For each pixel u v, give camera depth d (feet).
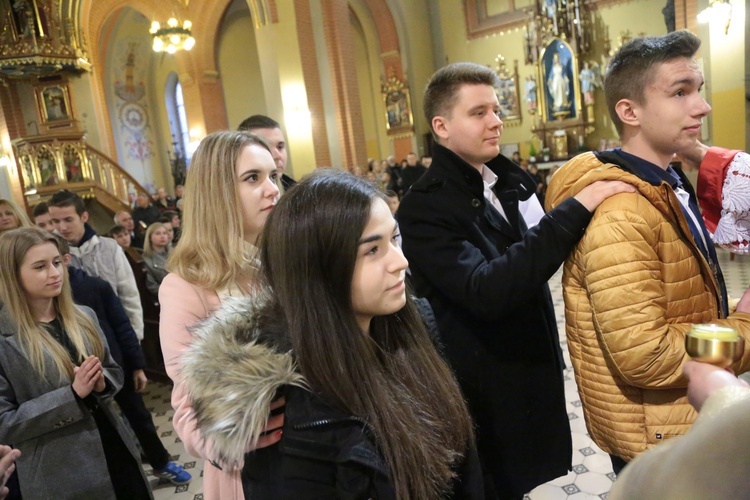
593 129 37.22
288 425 2.42
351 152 29.09
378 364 2.82
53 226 10.75
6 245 5.35
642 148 3.80
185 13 39.91
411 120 42.14
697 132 3.59
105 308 8.96
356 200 2.62
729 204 4.43
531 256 3.69
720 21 23.49
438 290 4.54
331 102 28.50
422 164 30.99
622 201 3.45
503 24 40.22
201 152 4.04
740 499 1.03
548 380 4.57
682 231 3.53
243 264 3.88
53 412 5.12
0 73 33.32
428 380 3.12
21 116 35.35
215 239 3.88
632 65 3.62
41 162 33.14
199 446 2.87
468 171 4.42
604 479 7.96
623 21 35.29
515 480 4.50
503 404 4.45
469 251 4.23
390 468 2.45
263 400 2.36
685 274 3.50
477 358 4.44
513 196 4.93
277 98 26.99
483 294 3.89
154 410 13.07
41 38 31.86
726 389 1.60
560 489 7.83
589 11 36.47
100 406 5.64
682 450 1.14
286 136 27.12
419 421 2.79
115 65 49.73
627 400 3.66
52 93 34.73
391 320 3.18
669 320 3.50
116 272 10.80
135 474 5.98
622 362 3.34
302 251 2.58
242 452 2.33
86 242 10.59
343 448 2.39
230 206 3.92
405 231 4.49
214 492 3.47
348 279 2.61
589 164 3.91
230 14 41.75
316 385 2.46
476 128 4.38
